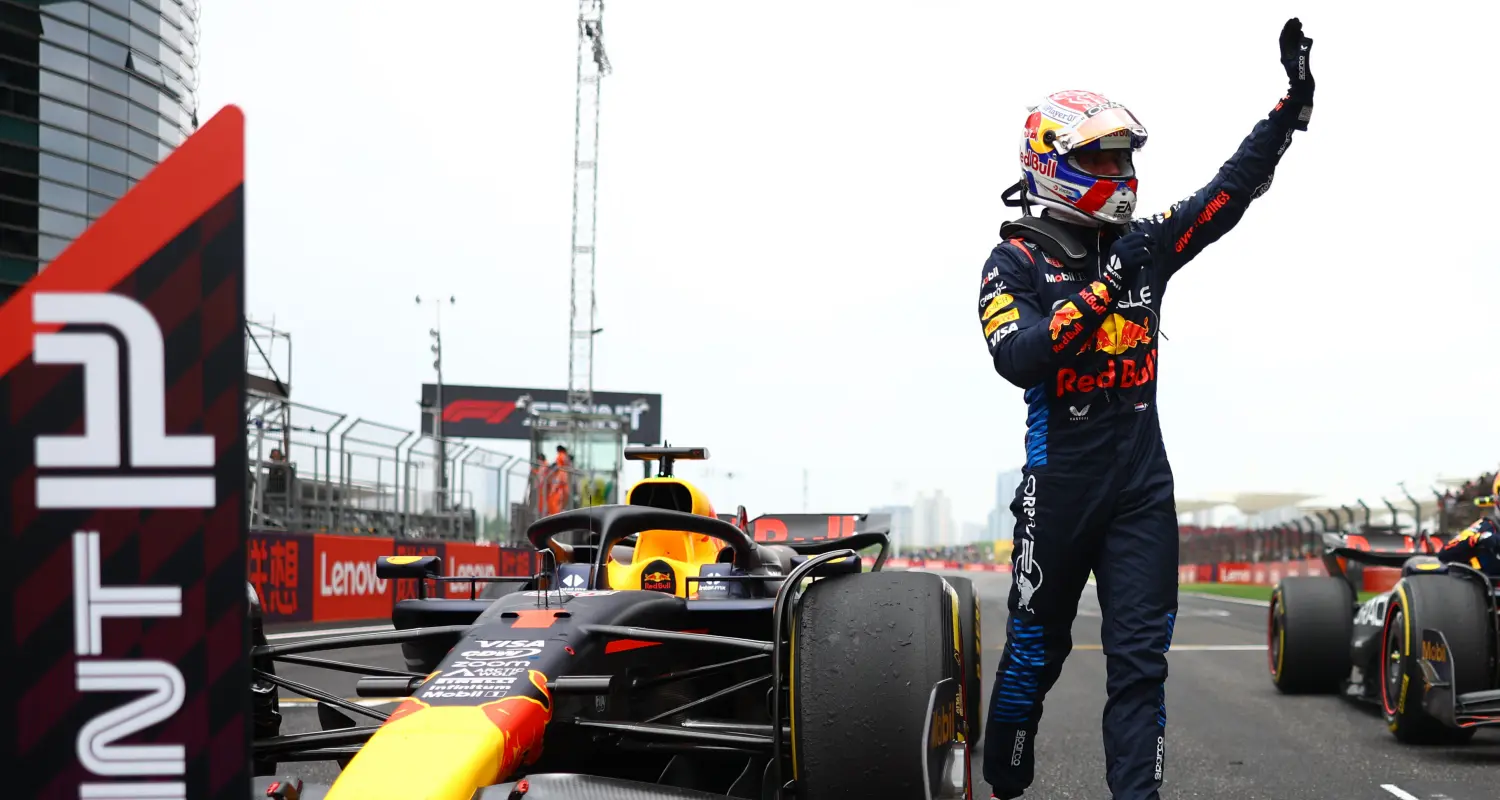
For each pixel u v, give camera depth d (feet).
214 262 4.83
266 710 12.05
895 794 10.44
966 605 17.88
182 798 4.81
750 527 26.18
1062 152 11.36
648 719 13.21
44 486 4.79
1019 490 11.89
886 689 10.56
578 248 199.11
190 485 4.81
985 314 11.72
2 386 4.78
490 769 8.92
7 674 4.80
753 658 13.74
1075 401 11.39
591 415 162.40
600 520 15.03
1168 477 11.59
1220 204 11.46
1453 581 21.42
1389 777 18.84
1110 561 11.51
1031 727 12.31
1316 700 28.04
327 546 48.44
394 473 58.13
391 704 25.32
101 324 4.80
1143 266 11.50
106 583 4.80
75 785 4.81
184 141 4.83
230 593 4.82
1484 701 20.10
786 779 10.90
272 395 47.09
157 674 4.82
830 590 11.18
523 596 12.59
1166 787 18.04
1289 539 115.55
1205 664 36.42
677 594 15.84
